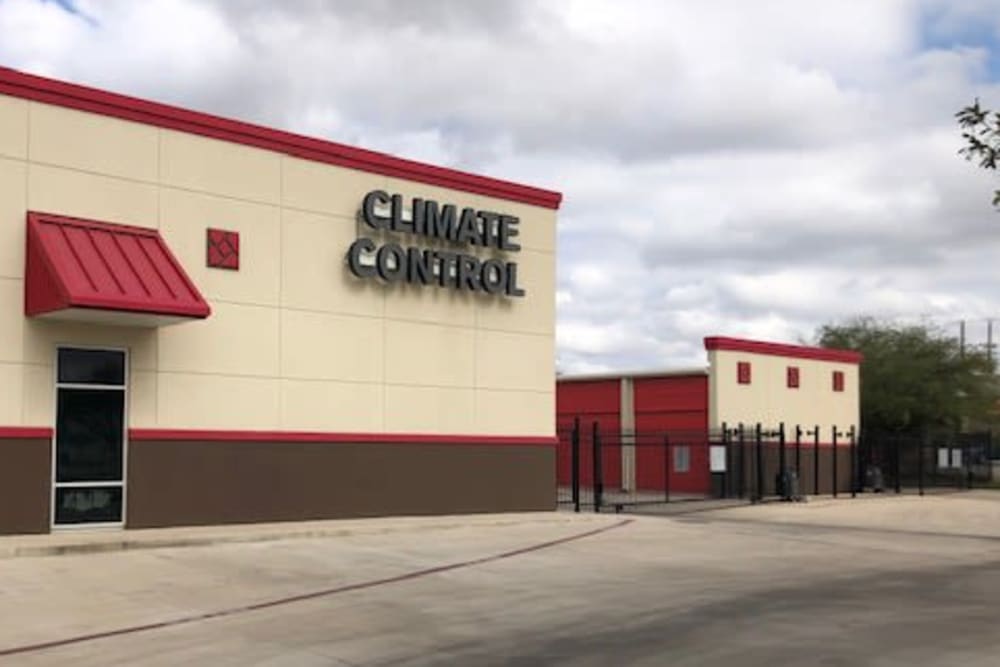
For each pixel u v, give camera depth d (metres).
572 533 21.34
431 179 23.39
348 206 21.92
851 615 12.08
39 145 17.62
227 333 19.88
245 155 20.30
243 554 16.80
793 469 35.78
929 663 9.45
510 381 24.75
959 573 16.39
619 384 40.19
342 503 21.44
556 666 9.36
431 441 23.06
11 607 12.38
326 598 13.32
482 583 14.73
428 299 23.23
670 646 10.21
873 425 49.97
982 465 49.25
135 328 18.64
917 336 51.22
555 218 25.95
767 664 9.40
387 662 9.67
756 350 37.91
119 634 11.06
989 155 8.11
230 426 19.81
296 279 20.95
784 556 18.56
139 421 18.62
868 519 27.52
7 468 17.03
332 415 21.39
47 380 17.55
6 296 17.17
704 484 36.84
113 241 18.02
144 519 18.58
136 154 18.75
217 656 9.99
